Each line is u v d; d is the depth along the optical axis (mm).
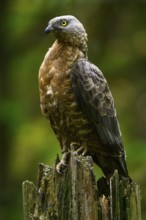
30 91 18094
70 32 9414
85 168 7629
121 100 17859
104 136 9492
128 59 17953
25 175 17188
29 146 17234
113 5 17453
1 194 16031
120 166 9617
